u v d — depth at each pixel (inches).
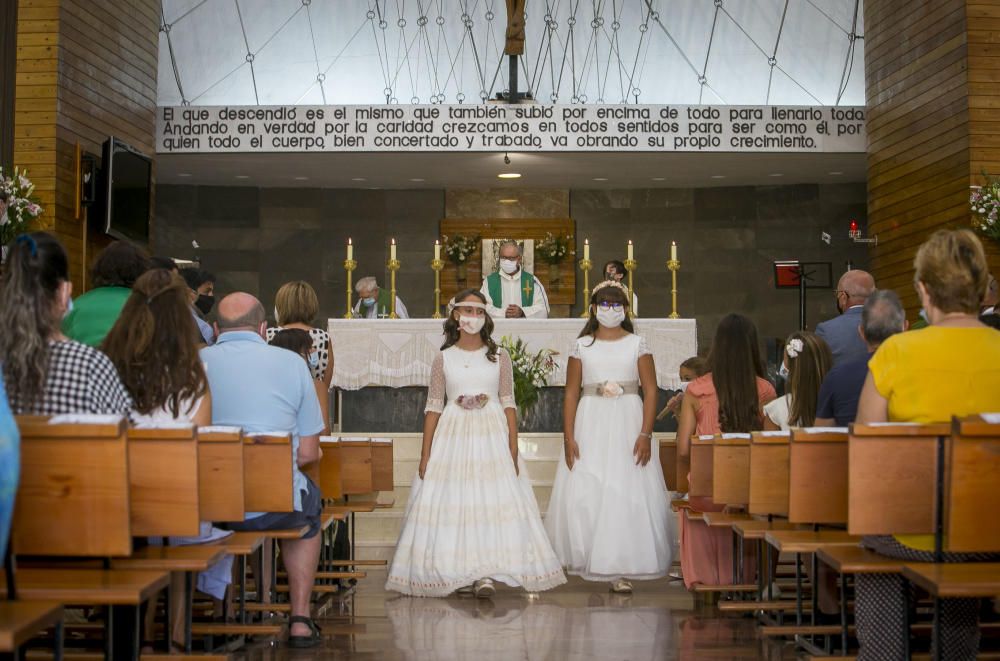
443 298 675.4
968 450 119.9
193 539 161.6
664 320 363.6
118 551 117.3
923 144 491.2
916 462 128.6
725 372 239.1
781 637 204.8
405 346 359.9
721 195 679.7
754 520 203.0
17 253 132.7
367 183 665.6
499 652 193.9
